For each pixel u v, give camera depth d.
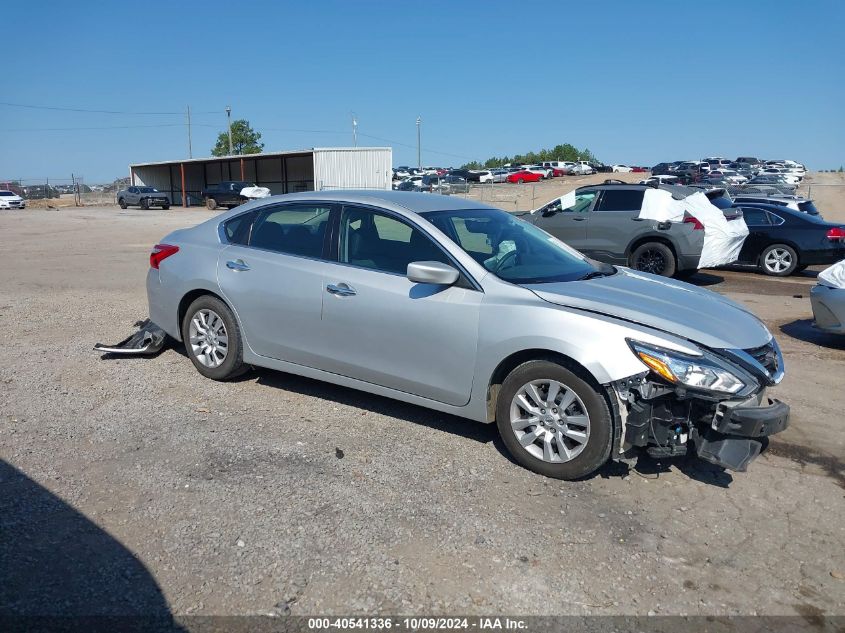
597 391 3.93
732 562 3.35
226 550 3.29
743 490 4.08
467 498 3.88
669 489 4.07
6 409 5.02
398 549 3.35
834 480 4.25
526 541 3.46
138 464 4.17
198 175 57.59
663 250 11.80
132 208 46.97
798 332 8.42
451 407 4.49
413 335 4.50
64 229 24.70
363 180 42.34
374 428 4.83
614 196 12.36
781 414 3.78
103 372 5.94
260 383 5.71
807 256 13.22
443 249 4.54
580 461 3.99
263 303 5.21
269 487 3.92
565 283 4.49
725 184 36.50
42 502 3.69
